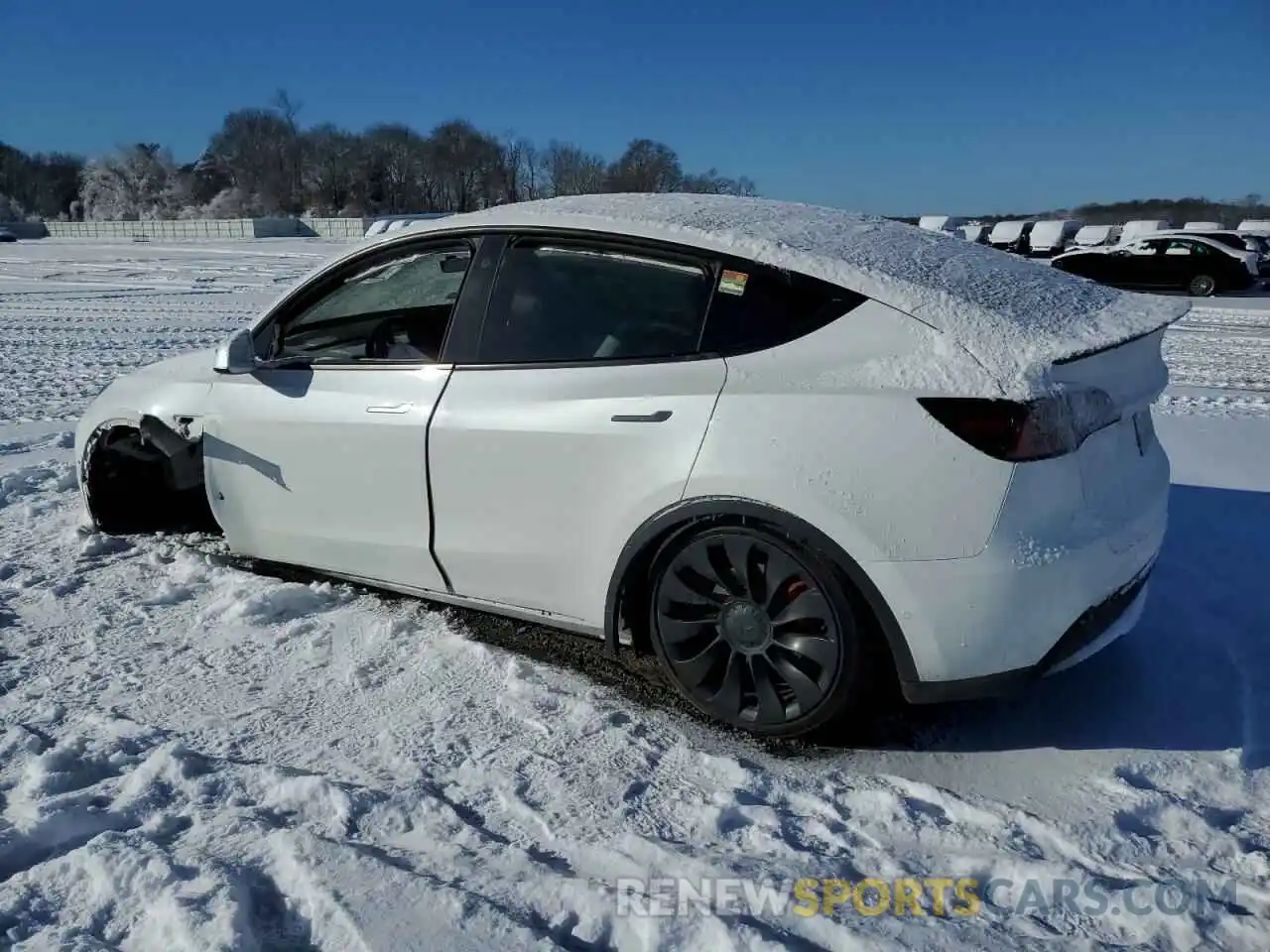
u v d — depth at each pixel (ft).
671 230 9.95
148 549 14.70
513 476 10.19
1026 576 8.27
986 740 9.48
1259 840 7.97
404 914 7.00
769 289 9.39
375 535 11.47
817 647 8.91
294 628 11.87
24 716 9.91
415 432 10.80
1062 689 10.36
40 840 7.88
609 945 6.87
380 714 9.97
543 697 10.23
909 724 9.77
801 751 9.36
